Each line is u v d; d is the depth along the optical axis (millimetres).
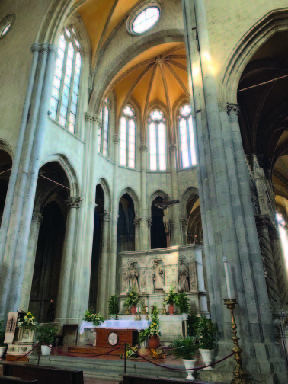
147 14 24922
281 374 8414
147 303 15703
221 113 12391
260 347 8680
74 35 24281
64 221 29062
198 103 12648
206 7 14555
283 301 17297
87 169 22016
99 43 25094
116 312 15156
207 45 13375
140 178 27547
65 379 5617
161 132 29609
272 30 13453
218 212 10648
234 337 8125
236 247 10000
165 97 29703
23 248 14617
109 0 23625
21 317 12602
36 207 23078
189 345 8969
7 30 23812
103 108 26984
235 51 13180
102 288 22312
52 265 28469
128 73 25906
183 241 25156
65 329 16094
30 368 6254
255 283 9898
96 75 24984
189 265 15445
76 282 18781
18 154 16469
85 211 20969
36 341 13391
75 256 19422
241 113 21734
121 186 26125
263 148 23281
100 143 25562
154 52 25438
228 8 14141
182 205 26156
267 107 22391
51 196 25375
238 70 13117
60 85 21531
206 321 9484
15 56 21156
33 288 26656
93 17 24672
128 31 24859
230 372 8328
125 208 30078
